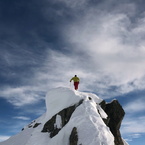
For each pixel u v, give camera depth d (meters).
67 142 13.59
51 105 17.27
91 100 16.25
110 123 16.89
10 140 19.23
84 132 13.16
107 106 17.66
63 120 15.45
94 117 14.04
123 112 17.31
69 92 16.66
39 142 14.99
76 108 15.16
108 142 12.54
